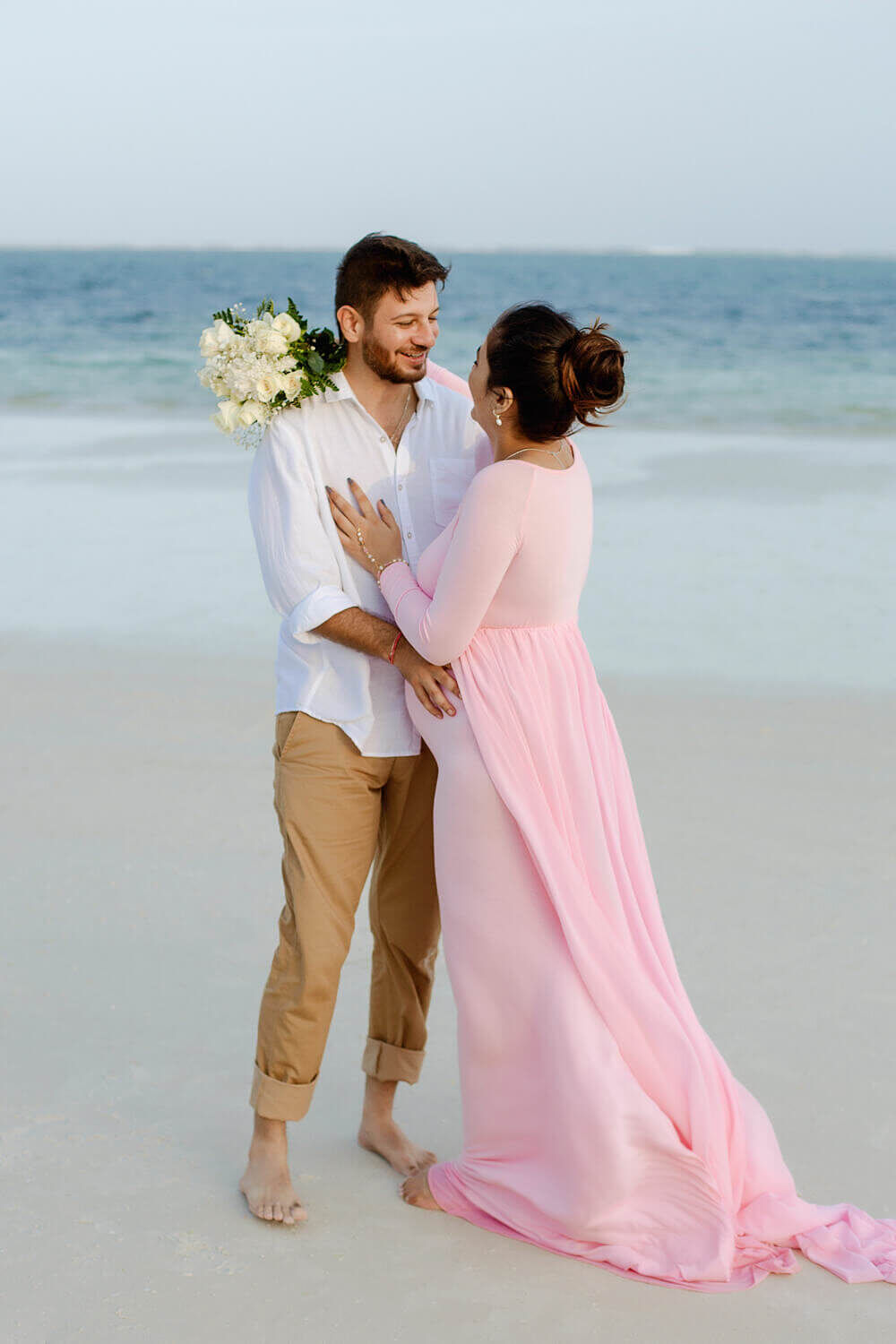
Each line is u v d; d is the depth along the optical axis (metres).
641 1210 2.70
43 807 4.96
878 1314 2.56
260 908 4.23
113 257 101.56
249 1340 2.44
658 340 28.98
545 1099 2.69
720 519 10.33
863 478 12.29
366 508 2.90
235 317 2.93
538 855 2.70
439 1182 2.90
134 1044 3.50
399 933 3.06
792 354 26.16
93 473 12.34
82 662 6.68
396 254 2.74
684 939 4.02
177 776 5.26
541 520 2.68
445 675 2.80
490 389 2.69
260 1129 2.93
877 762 5.43
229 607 7.69
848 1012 3.62
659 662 6.70
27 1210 2.83
